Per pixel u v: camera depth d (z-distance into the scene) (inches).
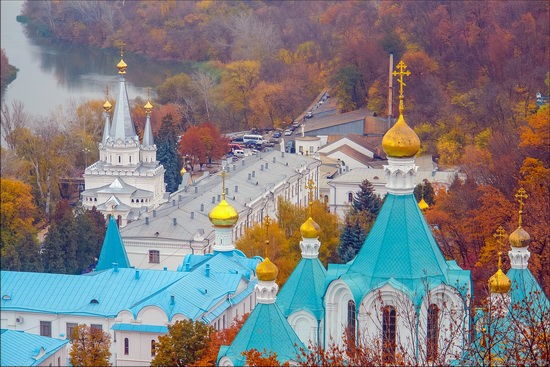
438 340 6929.1
